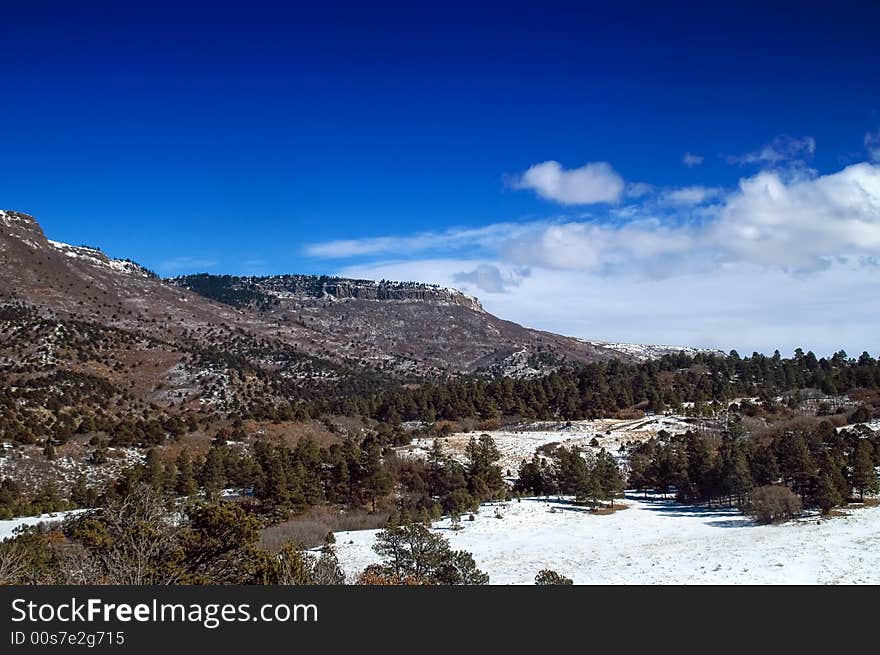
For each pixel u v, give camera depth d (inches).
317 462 3885.3
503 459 4803.2
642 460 4286.4
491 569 2257.6
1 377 5551.2
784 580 1728.6
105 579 878.4
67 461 3843.5
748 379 7342.5
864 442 3533.5
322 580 1152.8
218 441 4517.7
